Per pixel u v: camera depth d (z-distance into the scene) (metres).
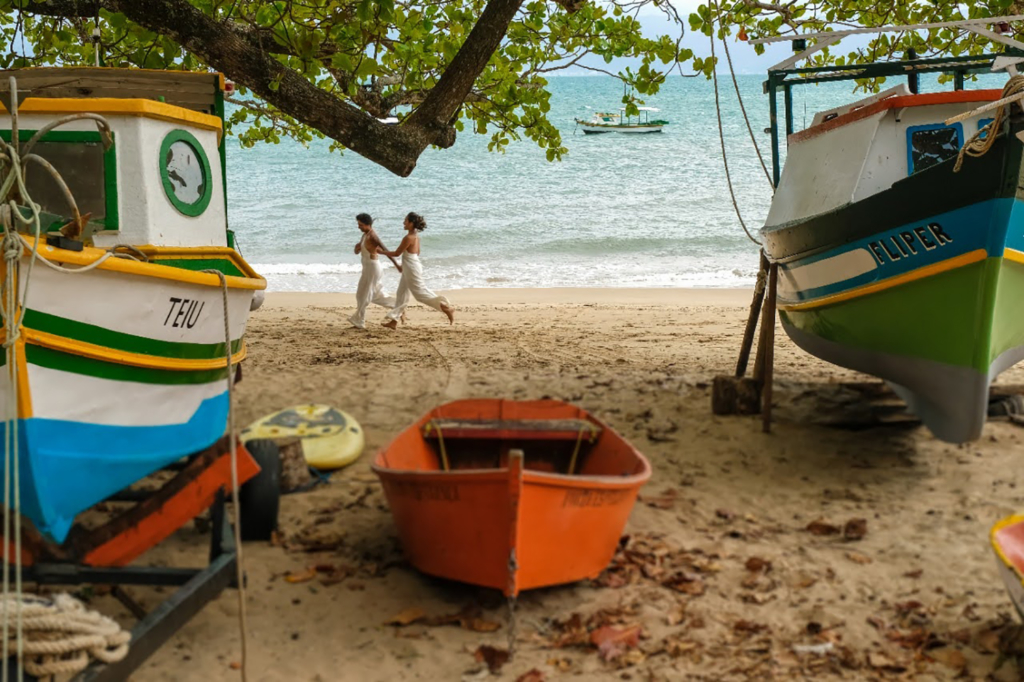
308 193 47.66
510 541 4.70
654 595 5.45
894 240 7.18
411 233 14.86
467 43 8.76
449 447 6.72
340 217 39.97
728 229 35.78
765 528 6.43
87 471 4.68
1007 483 7.25
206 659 4.75
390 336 14.06
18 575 3.62
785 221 9.05
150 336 5.05
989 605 5.32
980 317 6.86
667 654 4.83
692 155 62.75
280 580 5.60
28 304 4.21
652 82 10.30
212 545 4.94
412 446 6.30
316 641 4.95
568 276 27.00
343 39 8.95
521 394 9.61
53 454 4.40
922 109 7.89
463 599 5.43
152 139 5.58
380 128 8.46
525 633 5.05
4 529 4.00
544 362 11.43
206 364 5.73
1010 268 6.79
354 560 5.88
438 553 5.24
